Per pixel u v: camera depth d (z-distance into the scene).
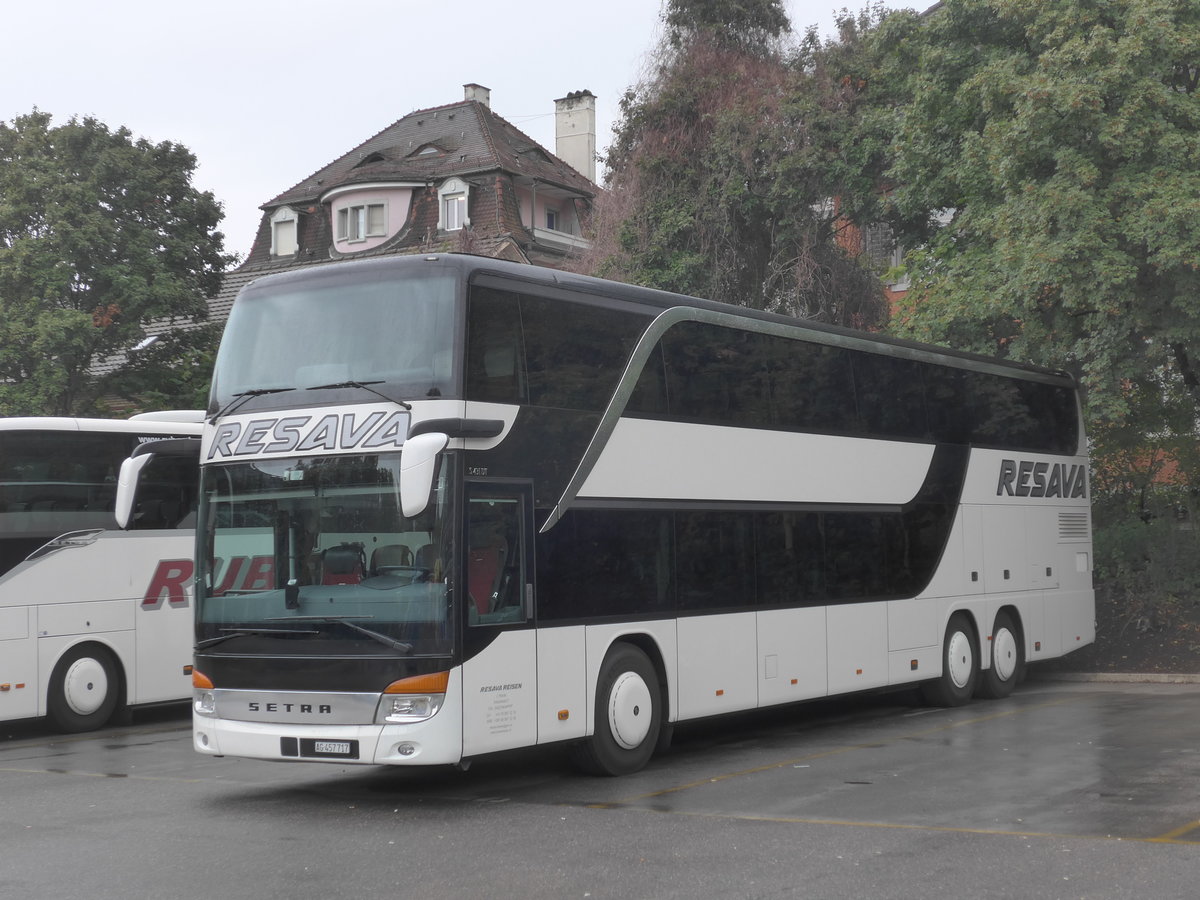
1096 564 23.31
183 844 9.12
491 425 10.59
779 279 26.81
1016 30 20.34
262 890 7.70
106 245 29.38
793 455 14.23
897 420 16.08
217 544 11.06
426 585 10.20
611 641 11.70
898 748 13.05
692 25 27.58
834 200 26.84
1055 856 7.96
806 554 14.28
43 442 16.78
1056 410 19.78
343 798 11.02
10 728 17.91
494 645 10.52
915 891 7.25
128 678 17.31
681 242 26.88
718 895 7.31
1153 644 20.64
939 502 16.66
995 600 17.62
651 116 27.03
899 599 15.74
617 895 7.38
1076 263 17.61
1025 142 17.97
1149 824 8.82
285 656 10.51
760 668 13.48
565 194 50.44
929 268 22.14
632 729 11.85
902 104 24.41
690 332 13.05
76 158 29.97
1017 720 15.03
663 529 12.41
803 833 8.89
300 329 11.16
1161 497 23.48
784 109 25.64
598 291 12.05
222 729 10.75
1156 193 17.30
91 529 17.09
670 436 12.61
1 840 9.41
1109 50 17.34
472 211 47.34
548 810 10.12
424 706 10.09
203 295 32.47
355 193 49.19
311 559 10.59
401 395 10.54
